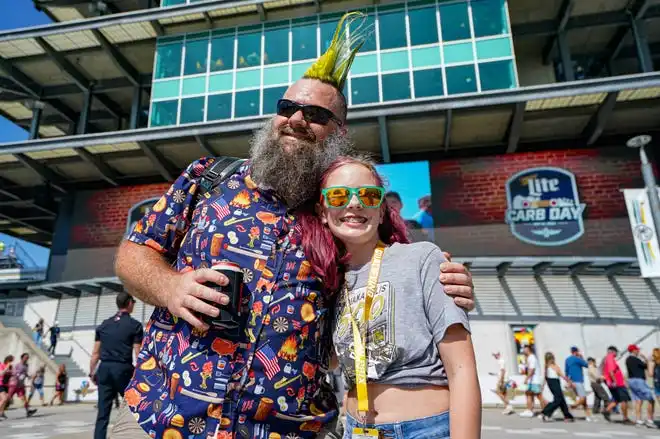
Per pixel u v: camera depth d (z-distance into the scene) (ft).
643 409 45.44
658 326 52.39
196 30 64.39
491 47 56.13
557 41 64.18
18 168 68.90
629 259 51.67
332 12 61.46
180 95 62.23
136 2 75.66
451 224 59.11
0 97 77.05
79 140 62.23
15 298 75.25
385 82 57.16
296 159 6.16
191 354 5.17
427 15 58.59
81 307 67.56
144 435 5.13
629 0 59.26
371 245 6.29
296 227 5.94
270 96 60.23
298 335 5.48
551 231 56.75
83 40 66.59
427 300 5.44
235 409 5.02
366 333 5.63
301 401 5.44
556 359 52.70
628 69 70.95
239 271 5.03
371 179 6.27
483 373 53.11
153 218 6.08
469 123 57.31
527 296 55.47
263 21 63.00
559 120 56.75
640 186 57.21
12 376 39.01
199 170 6.41
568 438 25.52
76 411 45.21
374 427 5.36
